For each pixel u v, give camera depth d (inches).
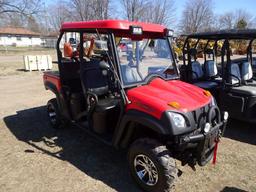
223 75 217.6
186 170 154.5
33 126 222.5
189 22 1438.2
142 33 146.6
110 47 140.3
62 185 141.2
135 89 140.8
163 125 121.8
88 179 146.3
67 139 196.2
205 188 138.9
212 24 1553.9
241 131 215.2
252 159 169.3
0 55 1032.8
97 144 187.2
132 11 1024.9
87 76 167.6
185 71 246.8
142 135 141.7
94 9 957.2
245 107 205.6
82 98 177.9
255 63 291.0
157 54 158.6
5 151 177.9
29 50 1406.3
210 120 133.3
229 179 147.2
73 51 181.6
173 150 135.9
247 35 212.1
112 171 153.9
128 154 138.9
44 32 2064.5
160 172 124.3
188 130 125.2
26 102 297.7
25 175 150.4
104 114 153.6
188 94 141.3
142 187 135.1
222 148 184.1
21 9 885.2
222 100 218.7
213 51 269.1
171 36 164.1
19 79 458.6
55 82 201.2
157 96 133.3
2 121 235.1
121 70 141.4
